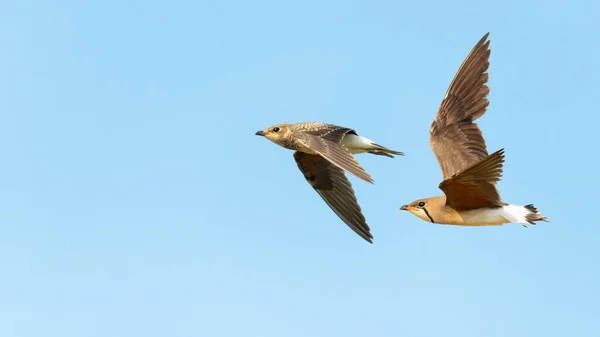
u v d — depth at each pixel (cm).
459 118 1633
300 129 1780
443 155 1591
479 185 1371
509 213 1427
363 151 1808
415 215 1505
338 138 1655
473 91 1644
